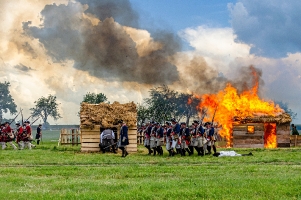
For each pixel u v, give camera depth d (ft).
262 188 45.09
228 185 47.29
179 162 78.48
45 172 62.08
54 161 80.33
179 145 96.78
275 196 41.78
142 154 104.88
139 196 41.63
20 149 122.11
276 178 51.93
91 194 42.70
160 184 47.85
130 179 54.75
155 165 73.67
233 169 63.82
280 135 133.18
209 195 42.27
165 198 41.52
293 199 40.88
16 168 67.41
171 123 99.19
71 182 51.55
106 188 46.91
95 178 56.49
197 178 54.03
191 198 41.50
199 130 96.58
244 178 52.85
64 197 41.70
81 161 79.92
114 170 63.57
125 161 80.43
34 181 52.70
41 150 117.39
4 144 121.29
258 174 57.98
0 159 85.15
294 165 71.15
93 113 111.65
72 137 140.56
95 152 109.70
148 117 209.05
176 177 56.34
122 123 93.50
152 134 101.35
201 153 96.89
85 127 110.93
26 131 123.13
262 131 131.44
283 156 88.58
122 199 40.83
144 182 50.34
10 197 42.14
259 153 99.96
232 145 133.18
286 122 132.67
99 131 111.24
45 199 40.83
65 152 108.68
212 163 76.28
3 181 53.06
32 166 73.20
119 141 93.15
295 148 120.78
